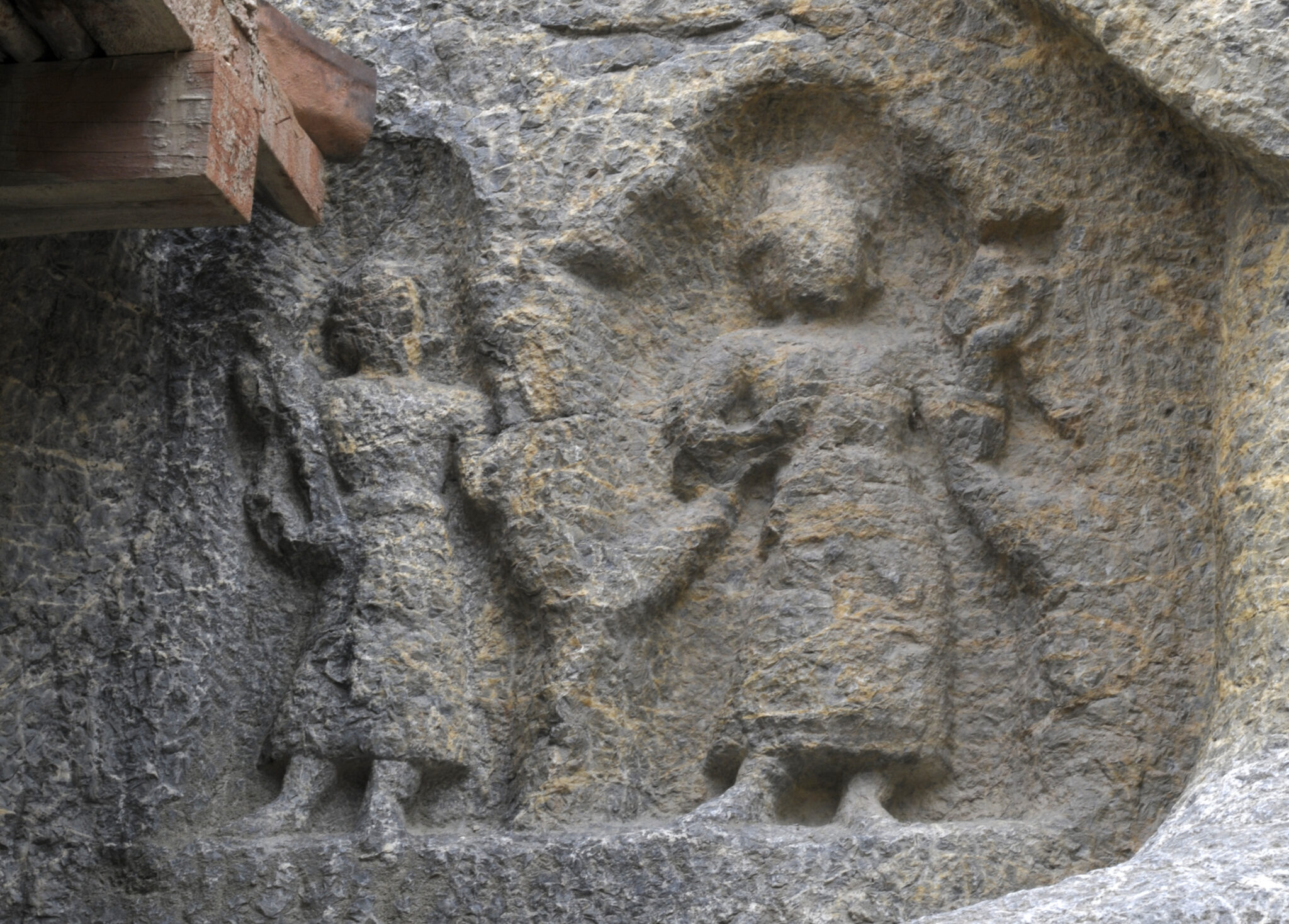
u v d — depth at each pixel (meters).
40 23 2.70
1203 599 3.03
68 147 2.73
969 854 2.84
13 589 3.27
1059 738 3.02
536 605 3.25
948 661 3.16
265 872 3.01
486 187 3.54
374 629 3.23
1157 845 2.36
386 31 3.71
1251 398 2.89
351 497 3.37
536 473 3.31
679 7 3.60
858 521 3.19
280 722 3.22
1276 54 2.85
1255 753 2.50
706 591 3.30
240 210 2.85
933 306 3.48
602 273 3.49
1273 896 1.94
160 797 3.16
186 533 3.38
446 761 3.17
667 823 3.04
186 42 2.73
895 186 3.54
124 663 3.28
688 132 3.49
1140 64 2.99
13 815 3.16
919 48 3.47
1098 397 3.23
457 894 2.96
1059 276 3.32
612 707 3.18
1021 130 3.39
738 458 3.34
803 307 3.46
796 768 3.06
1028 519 3.17
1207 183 3.26
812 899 2.81
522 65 3.63
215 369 3.52
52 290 3.44
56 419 3.39
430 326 3.55
